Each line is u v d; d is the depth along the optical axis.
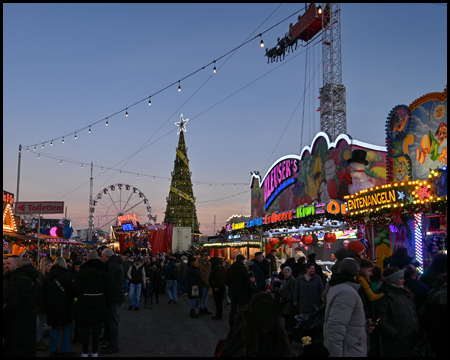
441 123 11.63
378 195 11.41
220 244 30.47
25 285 6.05
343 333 4.42
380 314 5.30
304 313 8.39
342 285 4.64
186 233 51.72
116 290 7.94
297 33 31.81
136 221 47.44
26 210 12.75
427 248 11.57
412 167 12.76
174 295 15.63
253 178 28.78
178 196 76.81
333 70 51.94
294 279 9.21
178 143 79.69
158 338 8.99
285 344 3.37
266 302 3.34
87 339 6.97
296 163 21.55
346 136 16.95
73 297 7.57
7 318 5.93
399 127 13.33
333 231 16.55
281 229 20.06
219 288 11.73
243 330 3.35
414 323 5.36
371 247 13.32
